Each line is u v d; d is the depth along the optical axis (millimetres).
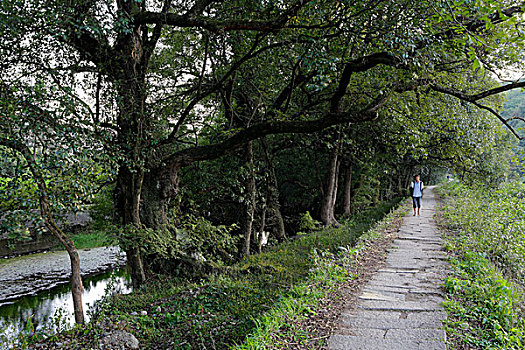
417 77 8586
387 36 7355
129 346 6203
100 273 16906
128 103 9328
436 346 4156
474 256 7855
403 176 38562
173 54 13023
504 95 18703
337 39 8984
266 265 10289
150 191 10219
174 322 7301
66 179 6875
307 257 10945
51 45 8148
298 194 24594
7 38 7453
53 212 7074
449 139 17469
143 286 9617
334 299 6023
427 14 7145
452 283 6137
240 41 10875
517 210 13852
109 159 7844
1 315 11781
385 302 5781
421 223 14578
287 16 7551
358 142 19625
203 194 14836
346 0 7562
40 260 19562
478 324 4766
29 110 6215
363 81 11734
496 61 7418
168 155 11016
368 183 25219
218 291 8469
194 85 12047
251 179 14367
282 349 4309
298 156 22734
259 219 15656
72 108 6914
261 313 6195
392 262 8336
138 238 9414
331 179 19641
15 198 5930
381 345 4273
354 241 11773
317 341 4504
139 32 9781
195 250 11273
